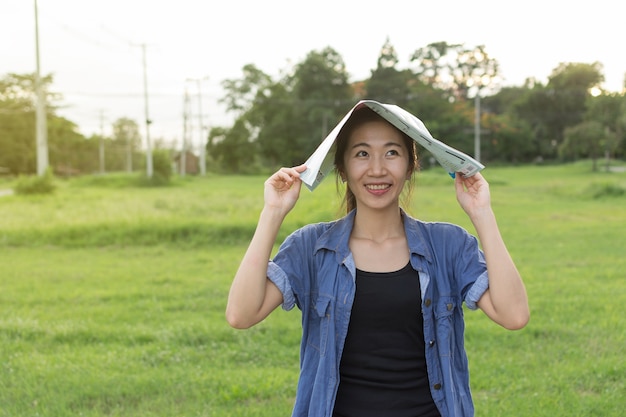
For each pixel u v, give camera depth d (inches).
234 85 2847.0
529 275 366.6
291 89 2819.9
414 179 94.2
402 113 80.6
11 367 206.8
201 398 177.6
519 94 2947.8
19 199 1137.4
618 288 325.4
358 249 82.1
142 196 1198.9
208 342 235.5
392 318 79.0
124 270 417.7
